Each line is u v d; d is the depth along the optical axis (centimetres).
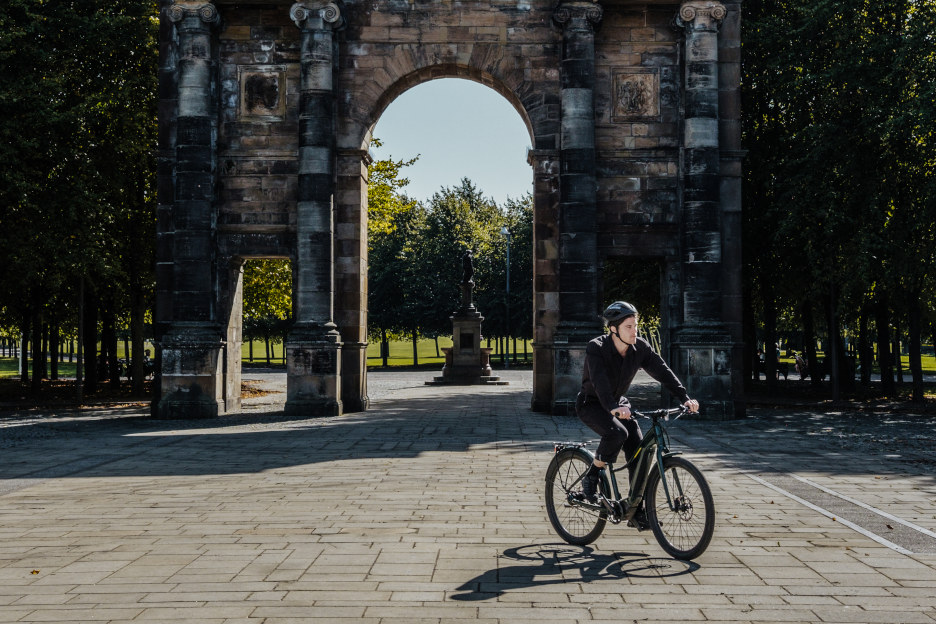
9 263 2961
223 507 970
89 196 2866
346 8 2561
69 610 566
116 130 3148
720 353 2338
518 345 11188
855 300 3117
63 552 741
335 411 2417
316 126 2462
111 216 3034
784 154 3067
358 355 2575
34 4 2855
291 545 767
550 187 2523
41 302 3547
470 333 4525
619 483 1040
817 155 2728
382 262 7369
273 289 3894
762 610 568
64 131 2917
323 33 2475
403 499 1022
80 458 1457
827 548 760
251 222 2531
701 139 2409
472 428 2000
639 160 2508
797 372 5950
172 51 2527
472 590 615
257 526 857
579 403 750
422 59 2556
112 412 2675
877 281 2825
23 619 546
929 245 2694
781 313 4288
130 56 3194
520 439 1747
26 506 980
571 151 2436
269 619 546
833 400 2894
